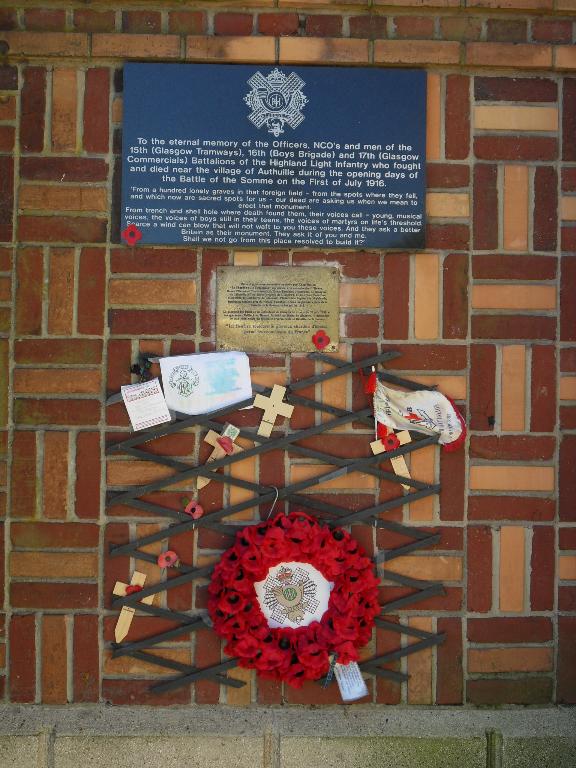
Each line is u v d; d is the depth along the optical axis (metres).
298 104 2.34
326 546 2.26
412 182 2.35
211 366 2.33
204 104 2.32
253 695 2.35
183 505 2.34
